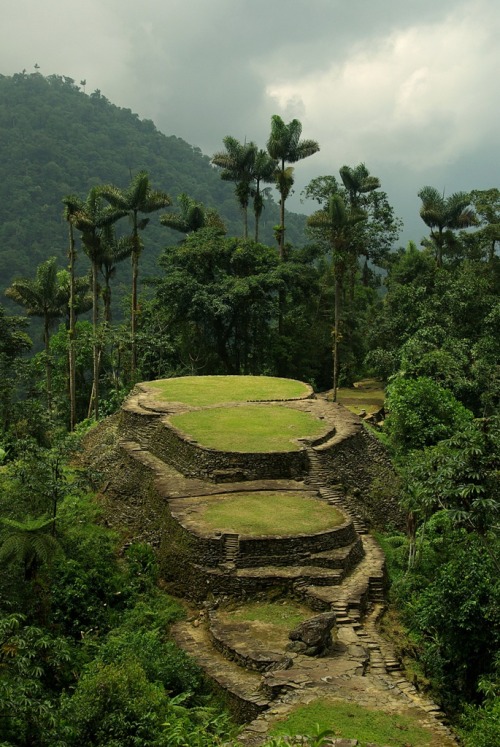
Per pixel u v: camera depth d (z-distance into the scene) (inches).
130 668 580.1
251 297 1943.9
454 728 563.5
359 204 2551.7
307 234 2581.2
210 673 653.9
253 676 643.5
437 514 914.7
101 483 1135.0
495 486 666.2
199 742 512.7
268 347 2047.2
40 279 1956.2
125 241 2027.6
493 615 665.0
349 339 2218.3
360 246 2534.5
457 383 1501.0
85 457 1314.0
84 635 765.3
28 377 1578.5
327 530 846.5
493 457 660.7
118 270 3720.5
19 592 807.1
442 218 2182.6
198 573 808.3
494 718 532.4
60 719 535.2
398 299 1888.5
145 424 1227.2
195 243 2050.9
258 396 1402.6
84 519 1039.0
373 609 776.3
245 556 809.5
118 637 722.8
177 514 889.5
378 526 1029.8
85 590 812.6
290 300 2208.4
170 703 580.7
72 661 695.1
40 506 968.3
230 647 679.7
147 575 875.4
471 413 1300.4
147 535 953.5
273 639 696.4
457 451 711.1
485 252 2129.7
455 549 848.3
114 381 2048.5
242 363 2133.4
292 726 531.5
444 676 672.4
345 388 2160.4
